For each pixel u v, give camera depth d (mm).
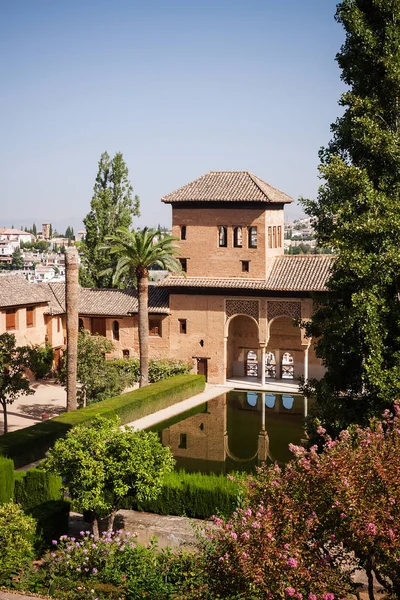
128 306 56031
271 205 53594
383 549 13602
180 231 54656
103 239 63625
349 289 28812
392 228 27281
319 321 30125
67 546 20844
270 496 15570
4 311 51219
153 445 24078
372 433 16672
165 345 55156
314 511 14742
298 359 55375
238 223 53000
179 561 19625
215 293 53469
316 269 52625
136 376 52781
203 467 35938
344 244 27797
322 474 14828
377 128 28531
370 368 26172
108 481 23391
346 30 30656
